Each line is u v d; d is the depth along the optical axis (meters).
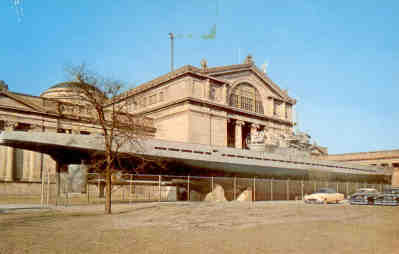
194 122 64.44
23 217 22.77
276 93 84.69
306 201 40.78
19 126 56.75
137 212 26.64
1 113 54.62
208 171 52.03
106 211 26.06
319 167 67.25
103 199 39.03
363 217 24.44
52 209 28.70
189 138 63.03
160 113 69.25
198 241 14.41
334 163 70.69
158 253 12.00
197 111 65.19
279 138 68.06
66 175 37.09
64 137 37.97
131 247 13.01
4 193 53.12
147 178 45.50
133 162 42.78
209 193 52.19
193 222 21.14
